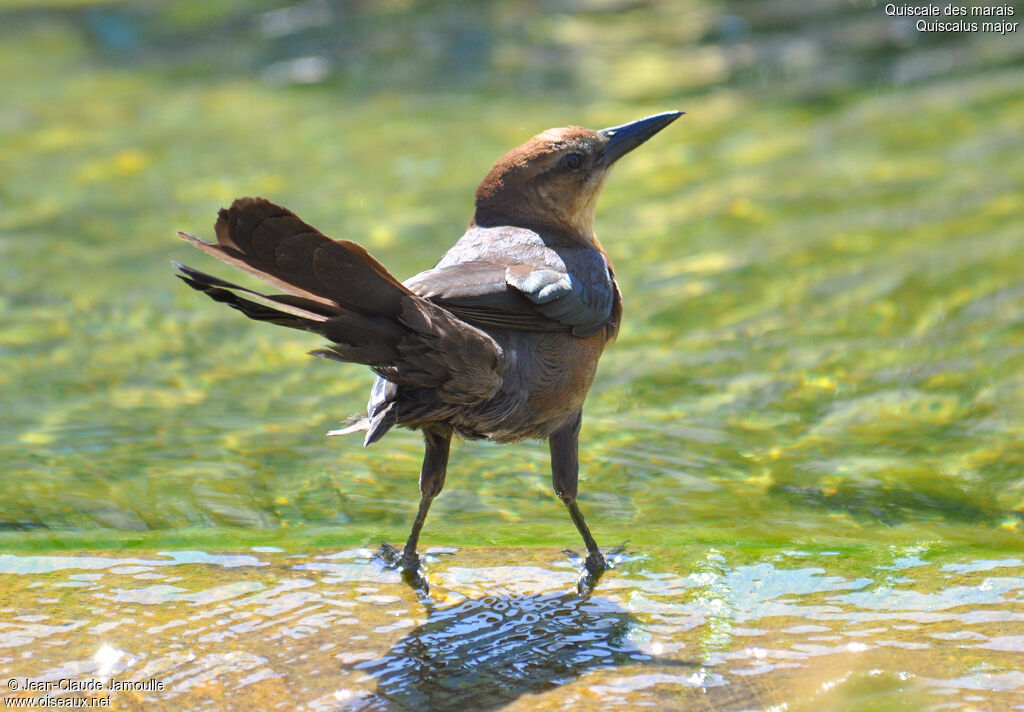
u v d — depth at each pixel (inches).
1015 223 624.7
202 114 930.7
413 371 299.3
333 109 932.6
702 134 830.5
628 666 277.4
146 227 687.1
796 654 280.5
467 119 887.1
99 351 525.7
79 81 1038.4
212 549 345.4
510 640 292.5
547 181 376.8
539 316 328.5
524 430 340.2
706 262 613.3
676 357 509.7
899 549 340.8
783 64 957.8
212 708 260.7
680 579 326.0
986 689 261.0
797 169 742.5
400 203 709.9
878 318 534.9
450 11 1186.0
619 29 1106.1
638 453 426.0
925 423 441.4
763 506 385.1
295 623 299.6
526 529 369.7
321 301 282.2
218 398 480.1
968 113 805.2
